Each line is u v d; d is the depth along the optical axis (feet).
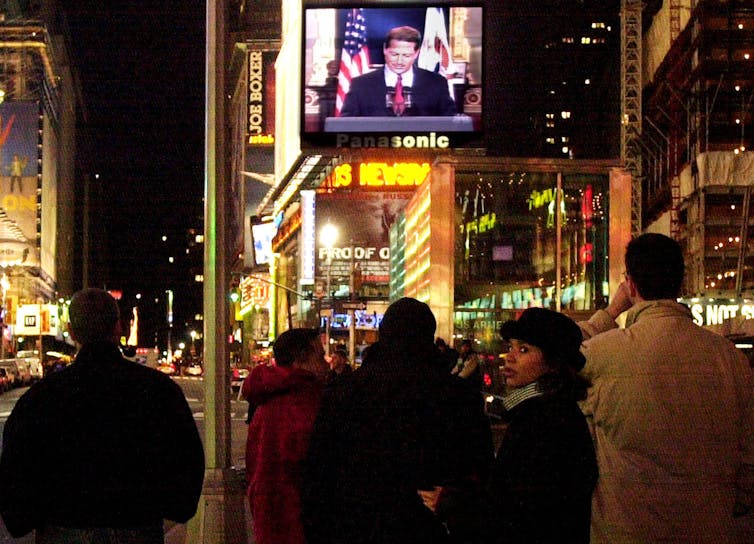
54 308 399.44
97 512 14.71
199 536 27.25
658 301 13.37
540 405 11.98
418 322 13.42
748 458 12.71
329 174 259.80
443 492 12.17
